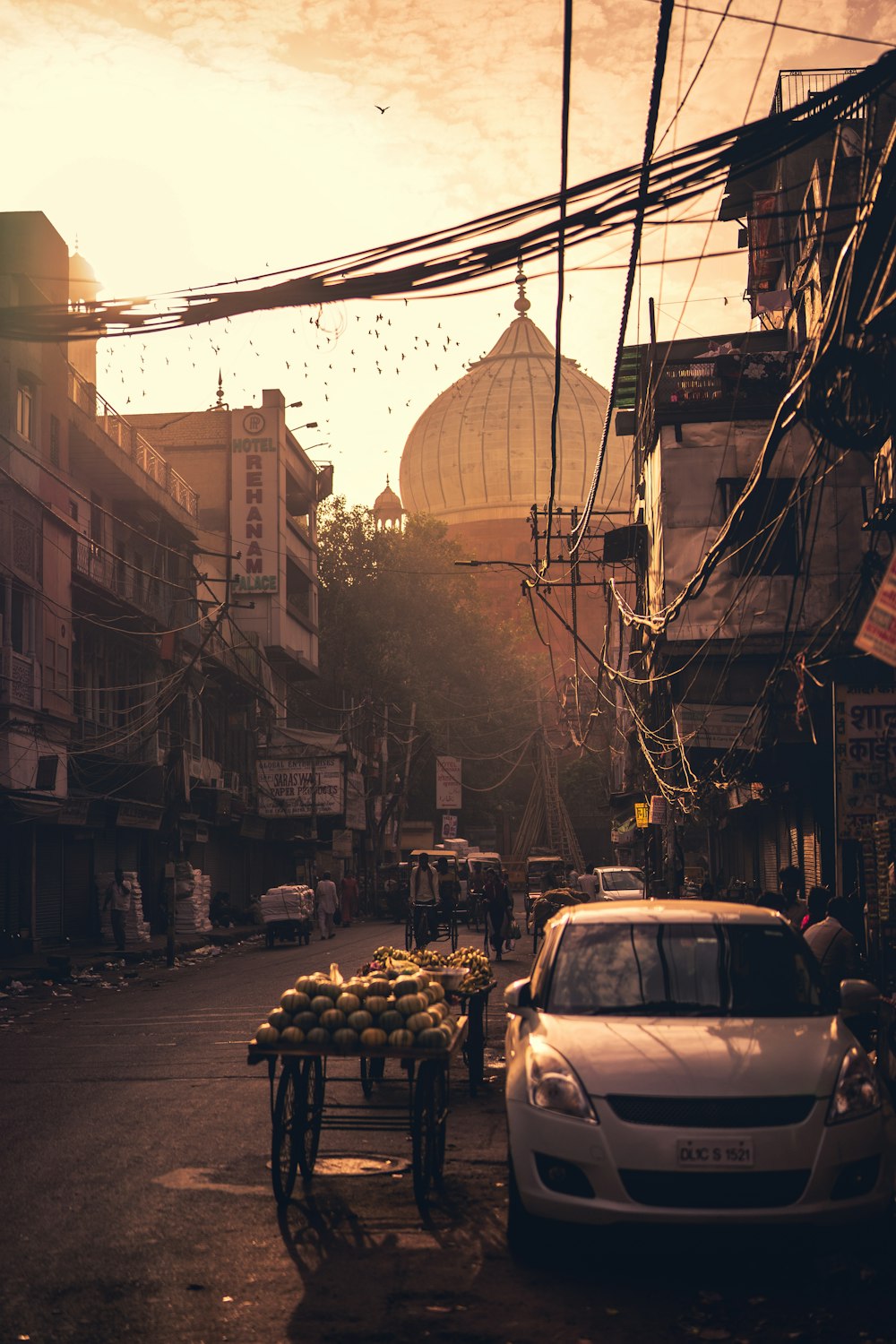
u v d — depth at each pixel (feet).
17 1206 23.63
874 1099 21.13
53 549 91.25
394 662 222.07
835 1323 17.79
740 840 115.34
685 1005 23.68
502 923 90.17
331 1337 17.34
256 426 166.09
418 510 350.02
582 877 124.36
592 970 24.61
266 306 25.68
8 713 81.82
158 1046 45.09
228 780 148.05
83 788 98.73
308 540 191.52
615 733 165.68
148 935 111.96
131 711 112.98
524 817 292.61
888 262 22.85
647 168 22.17
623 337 34.81
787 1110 20.39
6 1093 35.60
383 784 212.23
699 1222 19.79
